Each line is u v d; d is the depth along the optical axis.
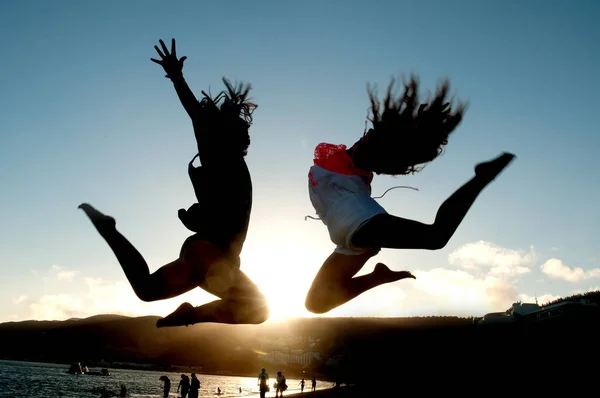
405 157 3.26
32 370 126.94
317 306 3.50
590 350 18.08
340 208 3.16
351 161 3.36
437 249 2.78
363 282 3.47
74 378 100.19
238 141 3.35
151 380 114.31
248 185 3.40
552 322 21.89
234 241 3.22
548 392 15.75
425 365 22.00
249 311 3.08
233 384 122.94
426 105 3.28
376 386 23.75
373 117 3.32
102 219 3.07
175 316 2.99
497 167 2.79
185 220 3.27
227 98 3.53
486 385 17.50
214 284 3.07
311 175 3.48
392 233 2.87
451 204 2.78
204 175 3.26
